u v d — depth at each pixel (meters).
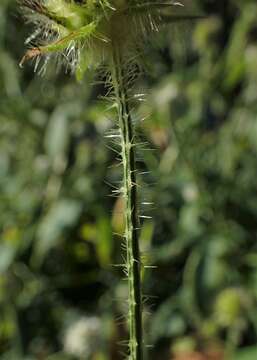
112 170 3.98
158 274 3.96
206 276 3.50
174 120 3.82
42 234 3.82
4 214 4.09
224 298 3.47
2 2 4.10
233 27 4.09
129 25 1.66
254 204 3.88
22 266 4.06
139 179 1.81
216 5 4.18
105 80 1.78
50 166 4.07
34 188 4.09
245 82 4.05
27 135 4.21
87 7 1.63
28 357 3.97
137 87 1.73
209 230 3.69
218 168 3.88
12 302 4.02
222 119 4.14
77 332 3.77
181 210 3.71
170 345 3.71
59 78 4.14
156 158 3.66
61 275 4.12
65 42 1.60
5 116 4.23
